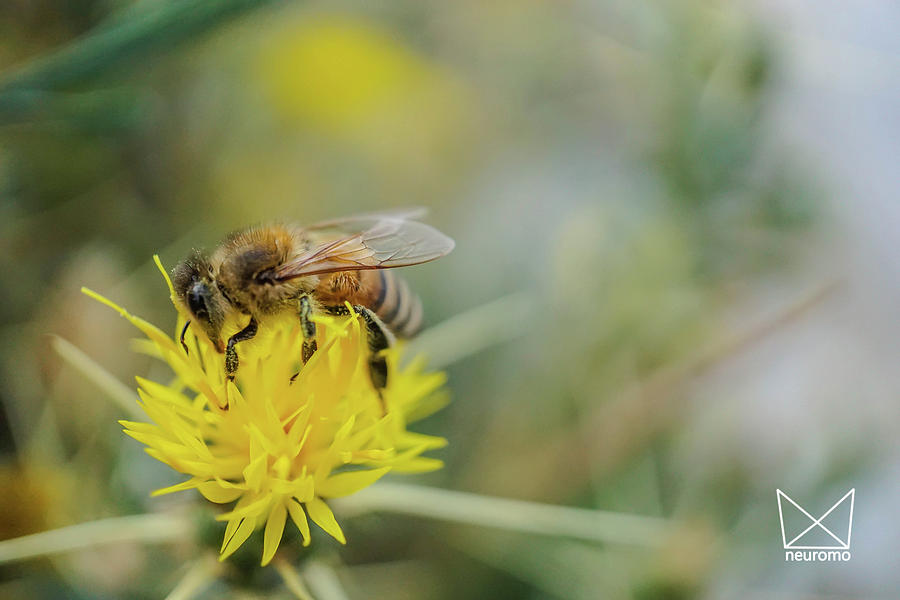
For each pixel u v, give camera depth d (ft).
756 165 0.46
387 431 0.37
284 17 0.50
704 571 0.41
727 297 0.47
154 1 0.40
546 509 0.39
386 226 0.39
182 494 0.38
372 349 0.38
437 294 0.51
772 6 0.48
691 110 0.46
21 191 0.44
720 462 0.46
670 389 0.45
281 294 0.38
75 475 0.40
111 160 0.45
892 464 0.46
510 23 0.55
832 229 0.49
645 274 0.47
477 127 0.56
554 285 0.48
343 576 0.43
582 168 0.54
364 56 0.52
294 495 0.36
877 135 0.50
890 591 0.45
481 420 0.48
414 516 0.46
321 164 0.52
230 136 0.49
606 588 0.43
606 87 0.55
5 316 0.44
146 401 0.35
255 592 0.37
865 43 0.48
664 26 0.46
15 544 0.36
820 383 0.48
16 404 0.41
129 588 0.39
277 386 0.36
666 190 0.47
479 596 0.45
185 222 0.48
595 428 0.46
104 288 0.42
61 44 0.44
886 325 0.49
